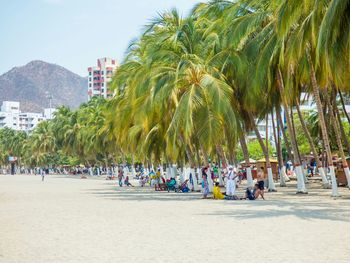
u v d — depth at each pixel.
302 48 22.80
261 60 27.98
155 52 33.62
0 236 13.74
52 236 13.62
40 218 18.80
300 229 14.35
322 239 12.42
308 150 73.00
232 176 28.75
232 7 29.84
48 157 168.50
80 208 23.55
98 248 11.46
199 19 33.88
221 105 28.97
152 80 32.19
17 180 83.81
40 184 62.91
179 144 38.09
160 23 35.38
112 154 99.81
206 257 10.16
